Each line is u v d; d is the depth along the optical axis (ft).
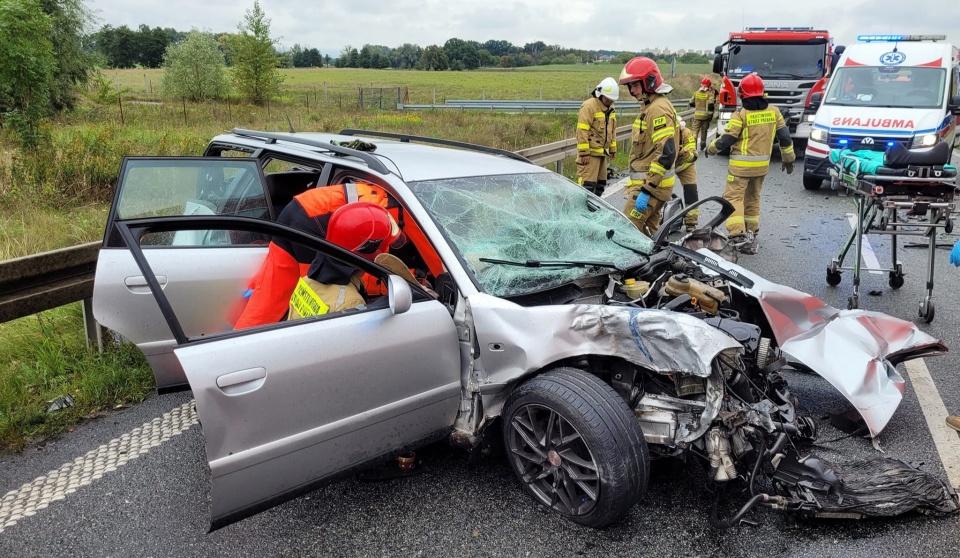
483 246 10.83
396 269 10.16
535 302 10.50
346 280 9.80
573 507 9.48
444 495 10.36
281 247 10.82
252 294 11.09
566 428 9.37
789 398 11.27
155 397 13.94
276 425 8.42
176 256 11.96
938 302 19.42
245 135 15.44
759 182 24.70
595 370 10.29
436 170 12.10
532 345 9.50
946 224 16.92
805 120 48.19
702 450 9.49
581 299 11.03
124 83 176.55
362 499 10.28
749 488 9.30
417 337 9.61
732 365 9.47
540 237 11.53
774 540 9.26
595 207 13.66
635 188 23.39
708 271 12.50
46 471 11.15
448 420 10.25
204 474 11.03
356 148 13.04
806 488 9.34
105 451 11.79
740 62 52.80
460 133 58.49
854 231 19.92
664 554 9.02
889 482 9.86
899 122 34.40
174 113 79.61
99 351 15.06
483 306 9.80
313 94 132.98
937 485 9.80
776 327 11.62
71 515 9.92
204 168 12.99
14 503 10.24
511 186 12.59
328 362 8.78
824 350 11.52
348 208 10.05
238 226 8.85
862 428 11.92
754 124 23.63
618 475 8.82
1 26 39.27
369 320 9.28
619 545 9.19
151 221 8.34
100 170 32.22
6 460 11.51
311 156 12.79
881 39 39.45
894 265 20.04
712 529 9.48
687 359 8.84
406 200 11.00
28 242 22.17
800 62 51.67
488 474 10.91
